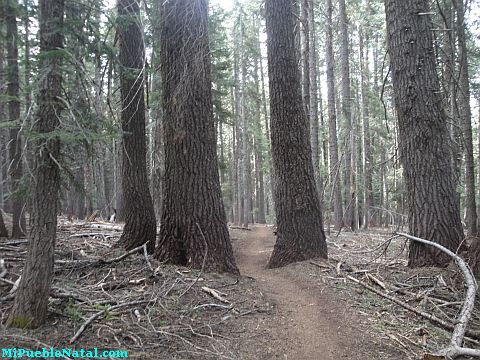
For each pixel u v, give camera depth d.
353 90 27.47
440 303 6.26
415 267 7.77
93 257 8.02
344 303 6.30
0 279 5.71
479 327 5.61
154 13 8.34
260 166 36.84
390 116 27.64
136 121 9.16
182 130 7.68
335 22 20.89
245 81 27.55
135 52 8.77
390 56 8.34
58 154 4.65
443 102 8.09
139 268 7.01
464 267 6.36
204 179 7.66
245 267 10.58
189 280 6.55
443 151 7.80
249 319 5.56
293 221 9.40
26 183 4.75
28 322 4.54
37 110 4.55
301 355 4.75
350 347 4.95
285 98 9.62
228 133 40.81
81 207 24.27
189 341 4.74
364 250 11.36
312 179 9.62
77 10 5.02
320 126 28.34
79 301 5.42
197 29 7.70
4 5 4.79
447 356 4.61
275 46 9.73
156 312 5.30
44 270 4.66
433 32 8.16
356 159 21.64
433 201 7.67
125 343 4.50
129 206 9.05
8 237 10.53
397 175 25.50
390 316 5.90
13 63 7.25
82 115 4.86
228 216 42.31
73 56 4.51
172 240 7.67
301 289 7.13
